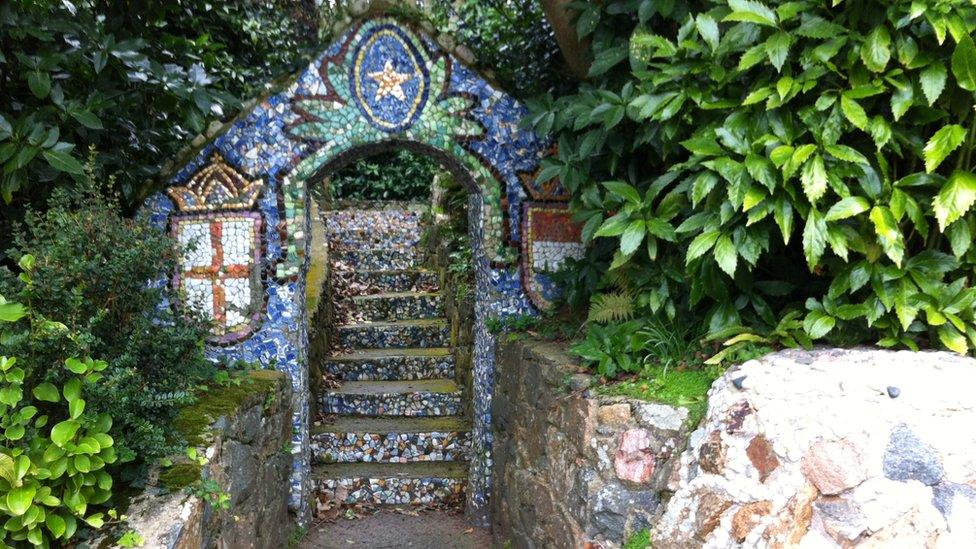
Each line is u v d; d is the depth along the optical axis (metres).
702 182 2.16
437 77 3.67
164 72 2.75
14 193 2.59
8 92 2.52
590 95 2.98
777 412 1.93
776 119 2.14
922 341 2.28
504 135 3.75
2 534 1.57
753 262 2.20
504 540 3.61
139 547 1.72
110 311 2.03
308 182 3.67
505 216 3.80
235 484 2.59
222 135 3.52
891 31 2.02
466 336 5.06
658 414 2.32
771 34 2.13
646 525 2.28
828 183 2.08
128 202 3.15
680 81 2.41
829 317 2.20
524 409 3.33
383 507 4.25
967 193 1.94
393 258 7.13
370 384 5.28
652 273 2.73
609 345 2.70
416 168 8.93
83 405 1.70
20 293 1.77
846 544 1.68
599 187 3.33
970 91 2.00
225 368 3.36
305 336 3.86
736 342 2.47
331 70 3.58
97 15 2.76
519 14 3.67
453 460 4.56
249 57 3.57
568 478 2.69
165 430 2.22
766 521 1.83
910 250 2.34
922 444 1.73
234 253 3.55
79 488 1.70
